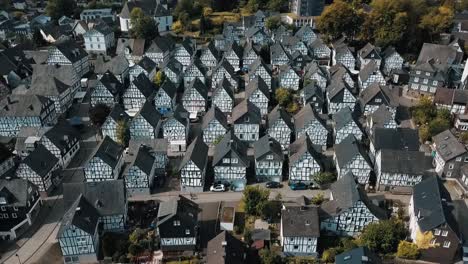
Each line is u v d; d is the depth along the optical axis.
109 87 131.50
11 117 117.81
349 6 190.62
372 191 96.56
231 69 149.00
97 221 80.62
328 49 176.88
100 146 98.75
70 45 165.38
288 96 133.88
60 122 112.19
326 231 83.19
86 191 83.75
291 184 97.31
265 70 146.38
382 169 93.50
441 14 193.12
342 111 116.94
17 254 79.50
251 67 157.00
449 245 74.31
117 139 113.81
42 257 79.00
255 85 130.38
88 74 168.75
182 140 113.38
